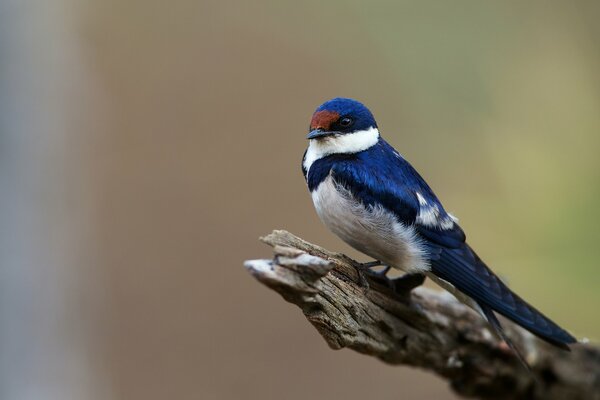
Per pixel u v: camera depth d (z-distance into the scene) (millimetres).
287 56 15070
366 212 7930
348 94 14555
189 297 14297
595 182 9969
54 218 11836
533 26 11867
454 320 8414
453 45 11977
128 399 13516
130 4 15281
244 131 15133
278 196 14969
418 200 8102
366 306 7387
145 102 15125
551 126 11266
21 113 11219
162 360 13734
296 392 13727
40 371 11258
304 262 6203
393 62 12305
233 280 14414
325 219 8281
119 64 15125
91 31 14867
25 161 11289
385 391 13617
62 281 11898
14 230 11047
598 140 10930
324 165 8250
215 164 14992
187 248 14562
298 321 14109
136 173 14828
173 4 15320
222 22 15227
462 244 8203
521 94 11695
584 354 9281
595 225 9500
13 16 11102
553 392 9211
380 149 8430
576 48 11727
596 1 11711
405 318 7859
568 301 9477
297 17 14875
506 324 8797
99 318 13539
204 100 15164
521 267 9594
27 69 11312
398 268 8211
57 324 11641
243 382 13672
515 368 8875
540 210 9852
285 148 15086
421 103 12250
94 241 14031
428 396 13531
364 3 12375
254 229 14773
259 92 15148
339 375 13711
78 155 13086
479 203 10547
